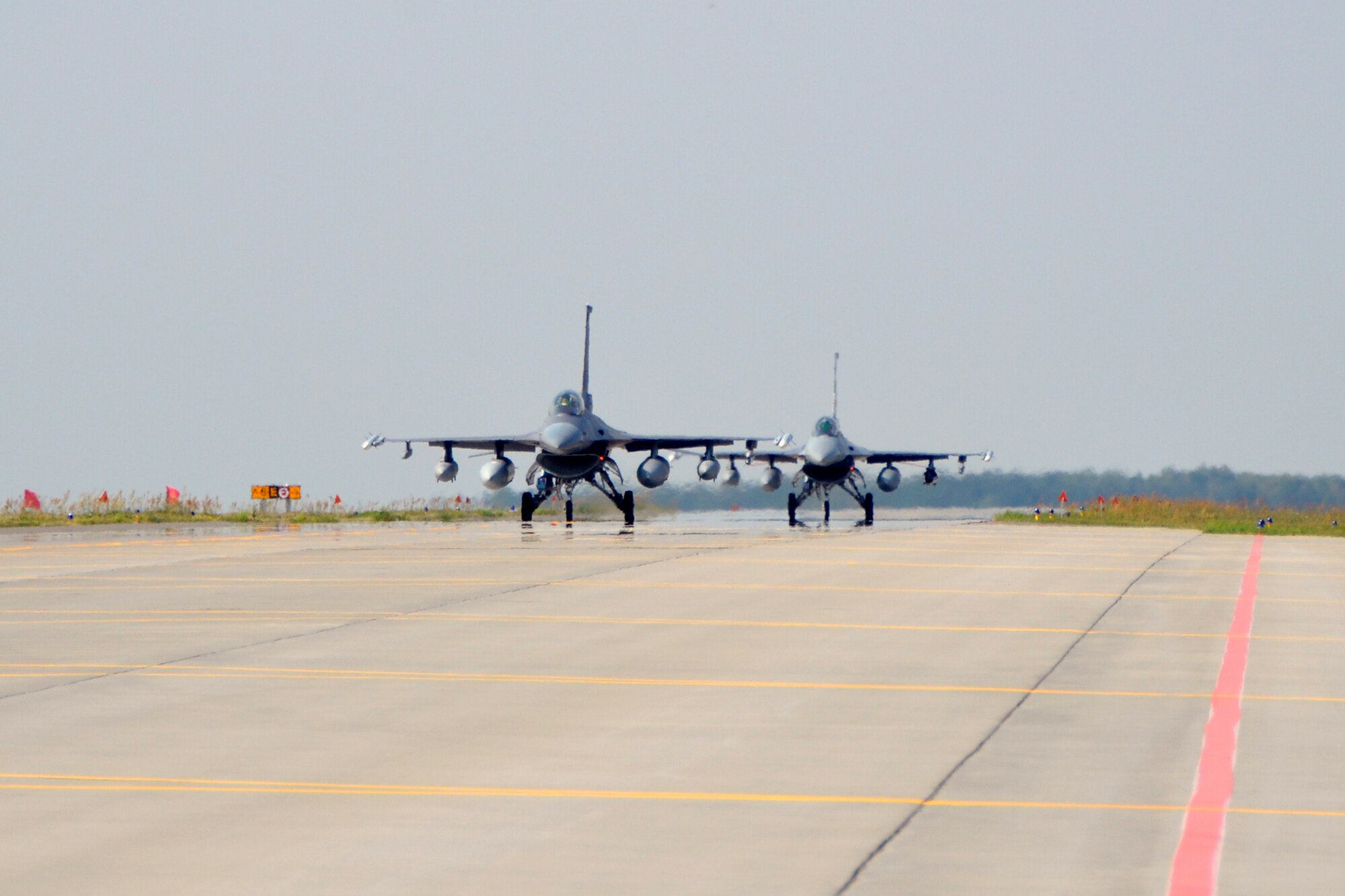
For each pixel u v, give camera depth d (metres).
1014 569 106.06
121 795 35.19
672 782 36.62
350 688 51.19
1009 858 29.69
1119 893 27.31
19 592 88.19
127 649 61.69
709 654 60.06
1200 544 148.38
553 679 53.44
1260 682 53.16
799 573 101.25
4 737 42.31
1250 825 32.38
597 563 111.00
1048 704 48.22
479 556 119.88
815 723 44.78
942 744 41.56
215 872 28.73
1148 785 36.31
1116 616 74.50
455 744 41.47
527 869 28.92
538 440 198.38
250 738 42.28
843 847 30.50
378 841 31.05
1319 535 179.38
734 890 27.52
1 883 27.94
